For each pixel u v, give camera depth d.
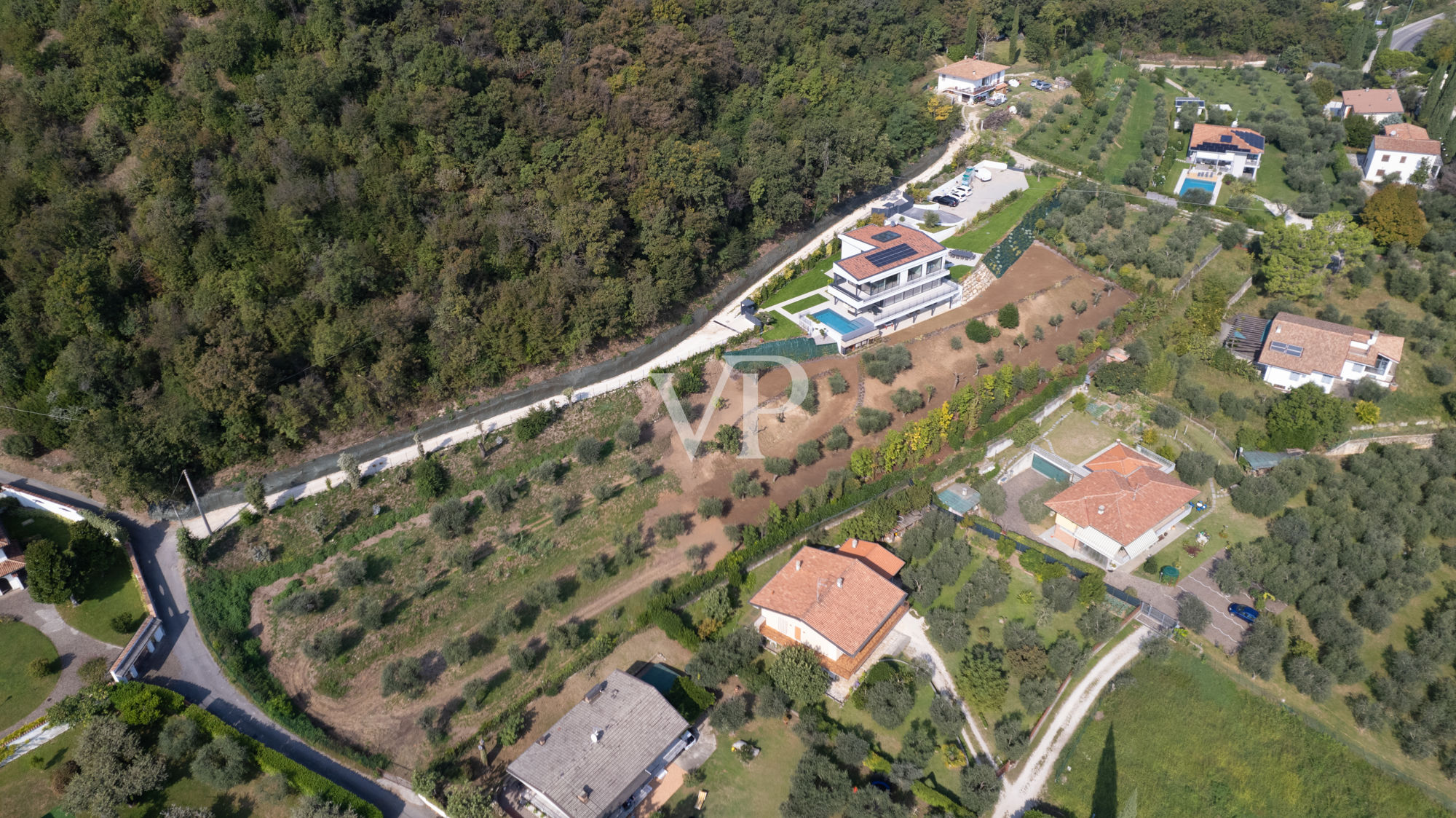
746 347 99.50
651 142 104.62
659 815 59.62
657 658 70.00
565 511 80.31
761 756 63.81
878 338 103.31
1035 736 65.81
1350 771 65.75
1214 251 126.94
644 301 95.19
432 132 93.94
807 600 71.06
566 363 93.75
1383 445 97.06
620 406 91.31
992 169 147.12
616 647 70.56
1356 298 120.25
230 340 77.00
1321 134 159.00
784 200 114.31
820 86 133.62
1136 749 65.94
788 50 141.38
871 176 126.62
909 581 76.25
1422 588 80.00
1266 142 159.38
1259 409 100.31
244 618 68.75
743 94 127.19
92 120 88.75
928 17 179.38
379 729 62.81
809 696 65.12
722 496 84.06
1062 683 68.75
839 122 126.62
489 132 96.44
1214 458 92.31
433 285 89.19
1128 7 197.38
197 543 71.69
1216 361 106.69
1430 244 126.56
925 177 144.38
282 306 82.19
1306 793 64.75
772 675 67.88
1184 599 74.94
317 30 95.88
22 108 85.62
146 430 75.12
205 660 65.44
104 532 71.12
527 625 71.25
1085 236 125.81
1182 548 82.62
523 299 91.12
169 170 84.62
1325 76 183.38
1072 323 110.69
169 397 77.94
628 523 80.50
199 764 57.00
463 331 87.94
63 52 90.44
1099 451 93.31
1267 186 147.75
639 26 117.94
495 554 76.19
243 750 57.97
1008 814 61.09
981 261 115.44
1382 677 71.69
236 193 85.69
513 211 94.25
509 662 68.31
